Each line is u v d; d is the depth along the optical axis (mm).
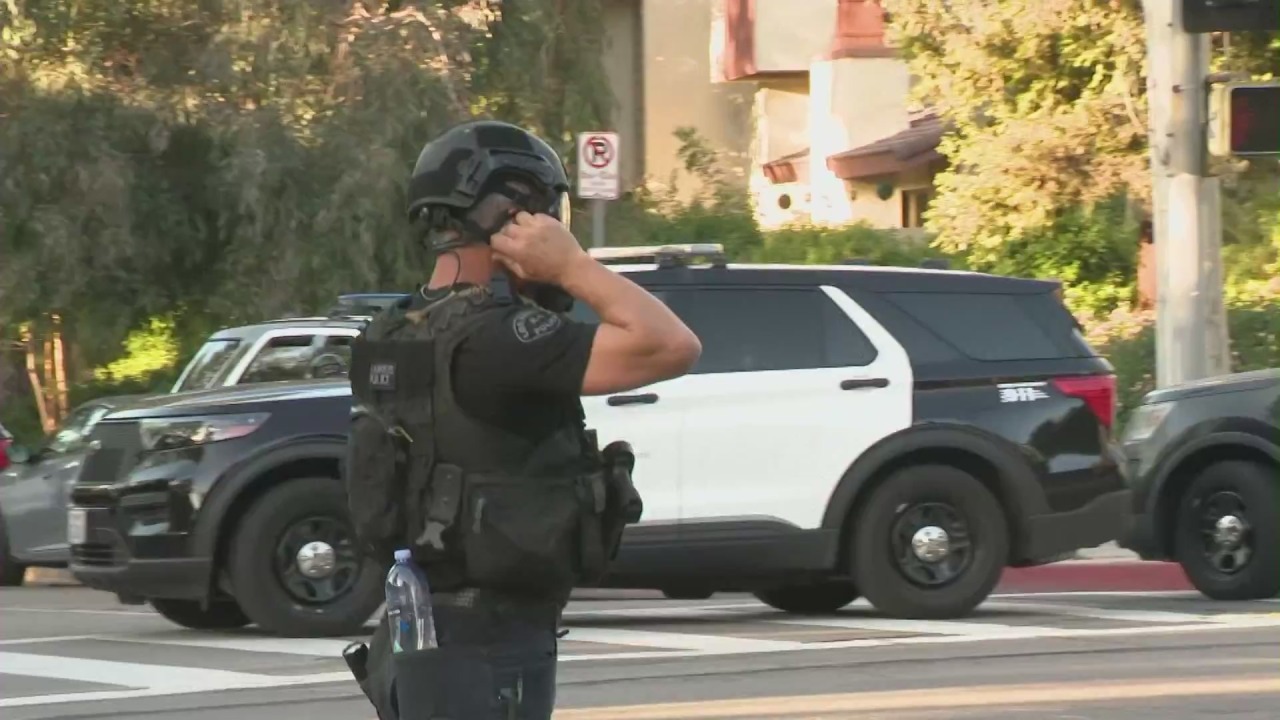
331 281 76625
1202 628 41906
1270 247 87062
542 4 89188
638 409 41969
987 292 44656
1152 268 87125
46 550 58250
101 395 89562
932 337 43781
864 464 42812
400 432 14477
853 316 43562
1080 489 43906
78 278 77188
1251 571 47688
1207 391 48500
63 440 58938
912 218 117125
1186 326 58156
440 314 14500
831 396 42844
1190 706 32156
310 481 41344
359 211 75938
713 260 43875
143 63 80438
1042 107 85375
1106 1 80188
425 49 78438
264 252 77750
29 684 36125
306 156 77062
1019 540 43688
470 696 14312
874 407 42938
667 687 34562
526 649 14531
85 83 77625
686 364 14180
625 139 131875
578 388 14109
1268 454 47438
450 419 14320
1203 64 56719
